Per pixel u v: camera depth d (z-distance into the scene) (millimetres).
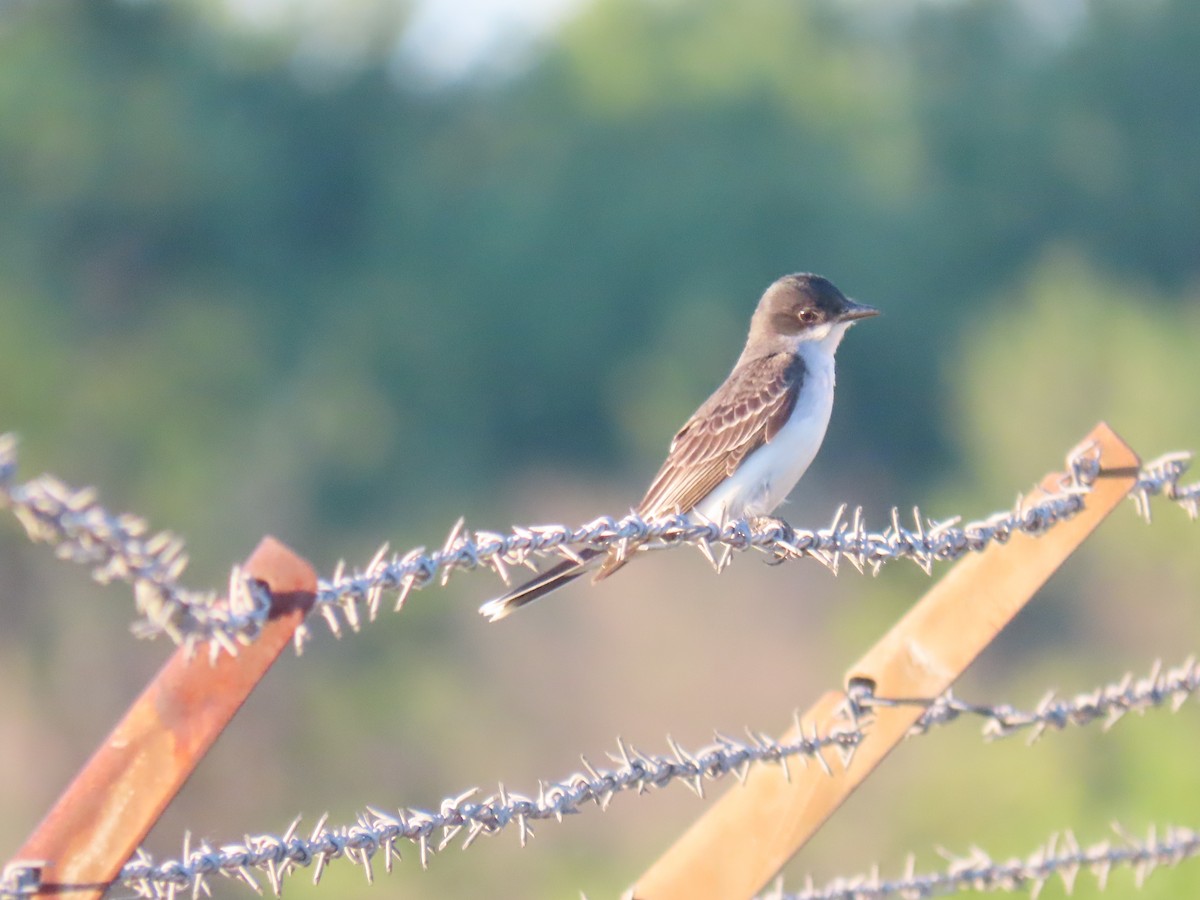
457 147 37438
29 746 20891
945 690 4789
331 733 20406
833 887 5109
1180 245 33250
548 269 32906
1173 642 21938
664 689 21141
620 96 36562
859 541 4746
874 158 34062
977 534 4859
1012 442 28016
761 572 22109
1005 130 34094
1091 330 28453
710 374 31547
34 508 3070
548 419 32031
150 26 35125
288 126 36469
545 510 30984
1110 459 4949
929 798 15312
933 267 32625
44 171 31125
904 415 30969
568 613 21828
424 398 31594
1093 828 14273
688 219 32969
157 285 31672
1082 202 33375
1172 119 33969
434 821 3951
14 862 3391
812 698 20766
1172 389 27578
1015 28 37125
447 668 21266
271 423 29641
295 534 28359
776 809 4633
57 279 30391
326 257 34781
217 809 19625
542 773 20469
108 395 28453
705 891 4590
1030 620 22469
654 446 31562
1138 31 34812
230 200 33312
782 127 35156
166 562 3232
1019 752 15523
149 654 21281
